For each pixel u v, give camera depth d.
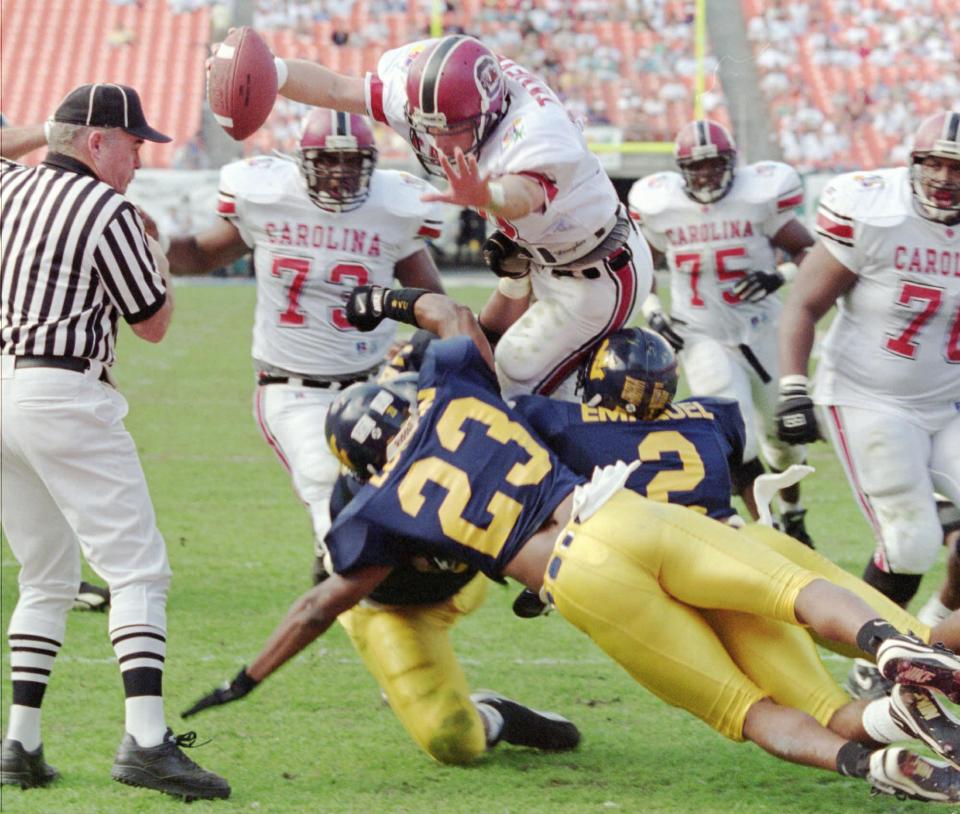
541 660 18.22
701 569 12.43
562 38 86.12
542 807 13.05
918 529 16.70
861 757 11.73
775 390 25.38
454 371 13.60
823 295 17.00
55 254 13.20
